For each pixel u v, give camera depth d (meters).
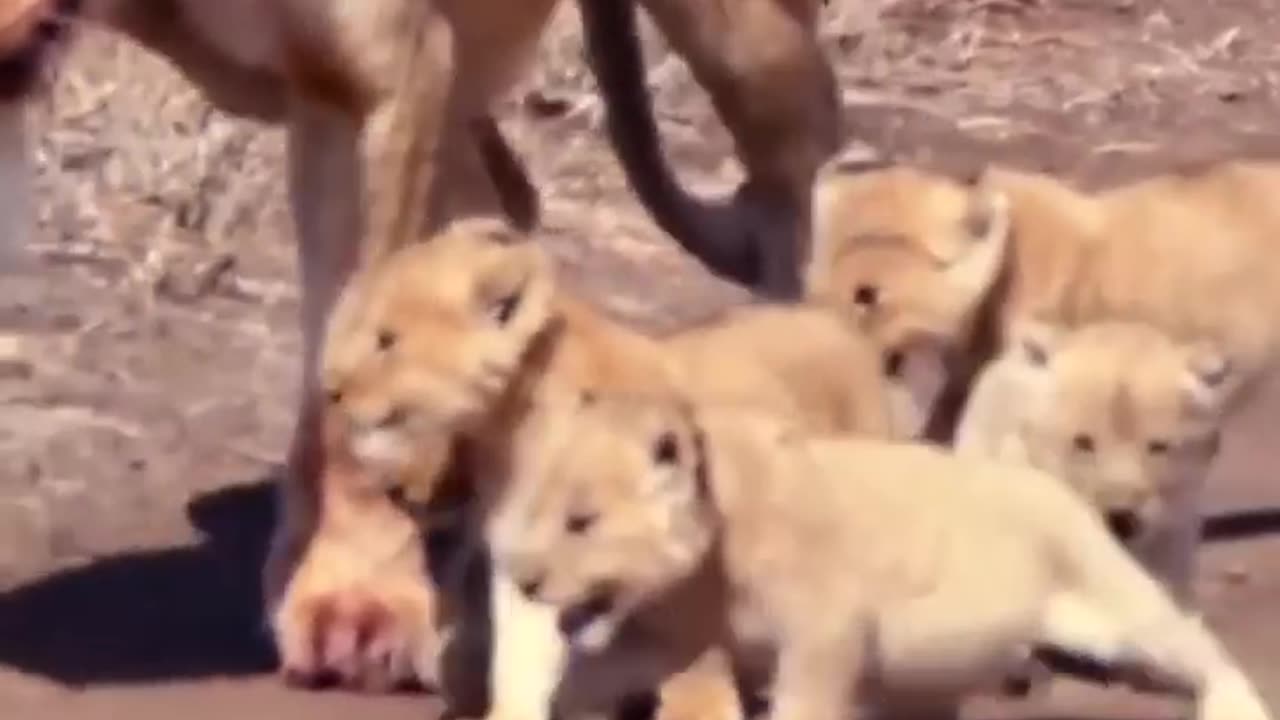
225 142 10.39
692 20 7.84
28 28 6.48
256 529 7.66
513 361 5.70
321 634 6.49
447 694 6.21
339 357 5.79
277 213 10.20
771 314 6.31
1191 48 12.82
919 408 6.58
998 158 11.31
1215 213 6.80
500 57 7.09
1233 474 7.92
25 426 8.37
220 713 6.33
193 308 9.48
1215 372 5.98
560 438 5.32
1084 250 6.72
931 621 5.52
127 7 6.82
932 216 6.53
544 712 5.63
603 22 8.28
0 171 6.66
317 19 6.50
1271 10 13.48
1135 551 6.04
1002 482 5.68
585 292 9.56
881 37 12.60
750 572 5.43
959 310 6.48
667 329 7.07
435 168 6.69
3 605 7.09
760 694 5.62
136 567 7.37
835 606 5.45
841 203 6.60
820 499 5.45
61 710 6.35
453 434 5.74
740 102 7.91
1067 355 6.04
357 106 6.58
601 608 5.30
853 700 5.50
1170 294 6.75
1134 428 5.96
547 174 10.72
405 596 6.50
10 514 7.73
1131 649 5.70
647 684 5.54
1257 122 11.96
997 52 12.68
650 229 10.23
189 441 8.30
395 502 6.06
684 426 5.29
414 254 5.85
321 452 6.54
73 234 9.91
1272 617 6.73
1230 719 5.72
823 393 6.19
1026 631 5.66
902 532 5.51
